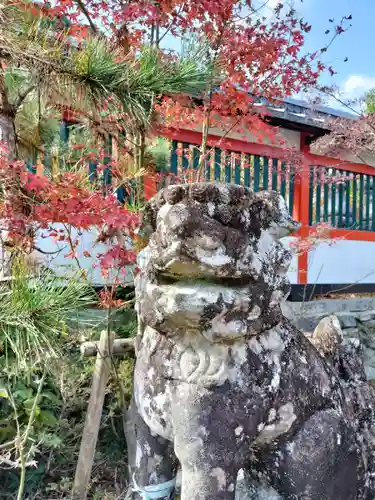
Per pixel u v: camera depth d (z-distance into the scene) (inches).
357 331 183.8
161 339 45.7
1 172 67.2
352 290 207.0
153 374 45.5
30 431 81.7
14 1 76.5
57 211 66.3
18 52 73.1
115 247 68.7
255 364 43.1
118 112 87.4
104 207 65.9
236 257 37.5
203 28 93.8
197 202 37.0
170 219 36.2
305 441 45.1
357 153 192.2
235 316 38.9
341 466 45.8
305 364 47.1
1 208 68.3
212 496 40.5
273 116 158.1
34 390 87.3
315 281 193.0
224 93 109.5
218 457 41.0
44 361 60.8
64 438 89.7
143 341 49.0
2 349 71.6
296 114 165.0
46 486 86.4
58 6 83.7
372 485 50.3
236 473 42.3
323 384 47.8
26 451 82.9
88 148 95.7
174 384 43.5
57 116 100.0
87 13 95.5
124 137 103.9
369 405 54.0
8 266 70.9
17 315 53.6
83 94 80.5
